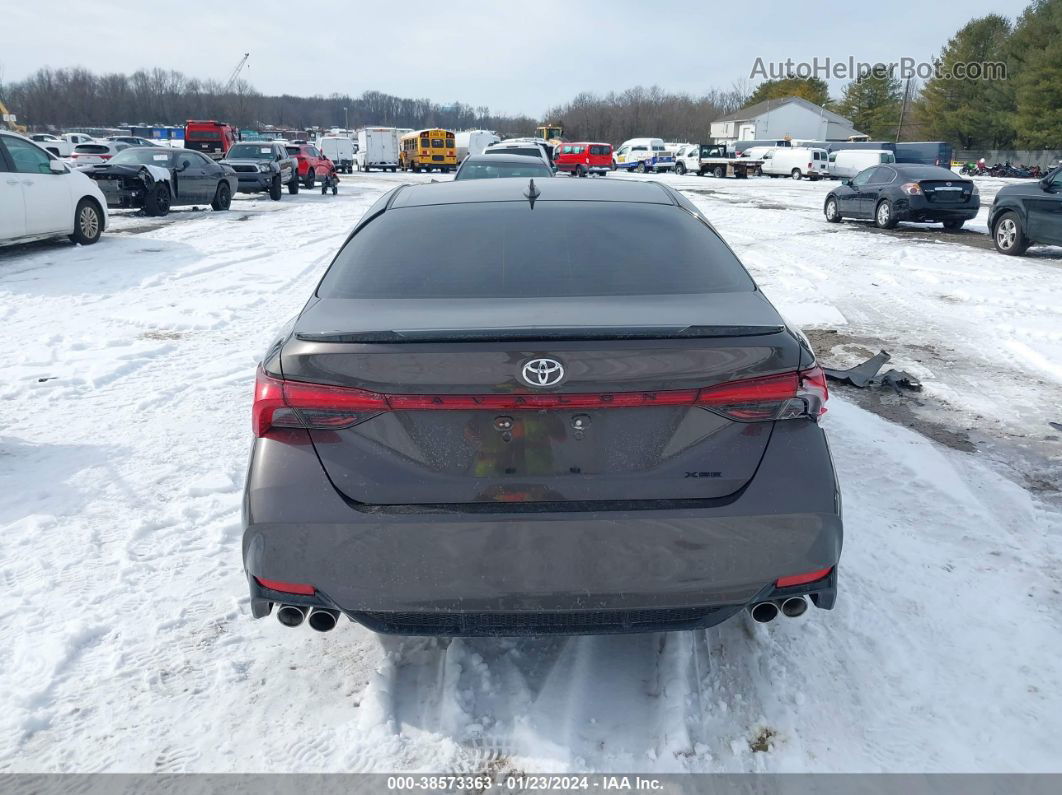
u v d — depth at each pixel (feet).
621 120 411.13
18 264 37.42
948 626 10.00
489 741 8.14
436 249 9.65
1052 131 222.07
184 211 68.08
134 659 9.49
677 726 8.26
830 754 7.97
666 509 7.63
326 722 8.46
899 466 14.83
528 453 7.64
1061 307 29.66
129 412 18.12
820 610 10.29
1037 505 13.52
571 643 9.78
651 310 8.22
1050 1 236.02
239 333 25.62
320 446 7.79
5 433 16.78
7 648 9.64
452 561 7.63
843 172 155.02
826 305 30.01
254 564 7.89
